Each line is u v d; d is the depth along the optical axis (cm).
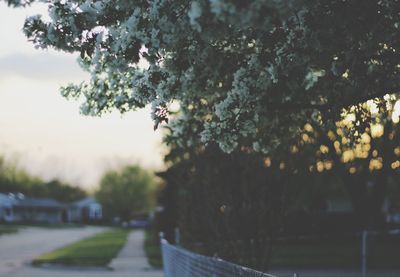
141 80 664
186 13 522
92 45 582
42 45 577
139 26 547
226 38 625
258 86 630
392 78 665
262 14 412
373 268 2264
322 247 3203
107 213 14100
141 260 2761
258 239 1104
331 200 5078
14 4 525
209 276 747
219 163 1160
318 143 1220
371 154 2398
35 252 3703
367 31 571
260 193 1102
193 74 666
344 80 695
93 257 2959
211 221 1214
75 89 800
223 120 651
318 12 550
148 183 14075
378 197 2962
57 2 570
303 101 737
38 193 14388
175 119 886
